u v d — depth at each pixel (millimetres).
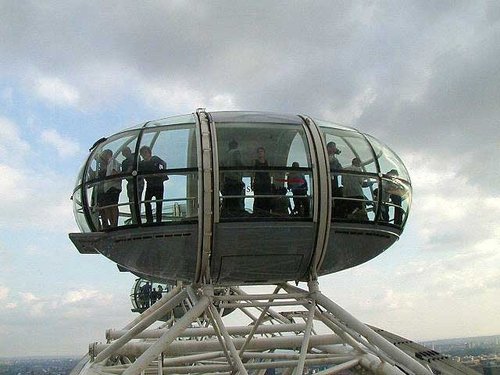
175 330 14141
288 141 14289
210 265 14328
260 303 15148
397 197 15445
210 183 13477
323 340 20672
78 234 14391
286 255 14375
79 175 15156
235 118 14461
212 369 20125
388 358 15781
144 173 13789
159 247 14016
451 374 18219
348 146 14898
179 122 14461
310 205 13961
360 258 15680
